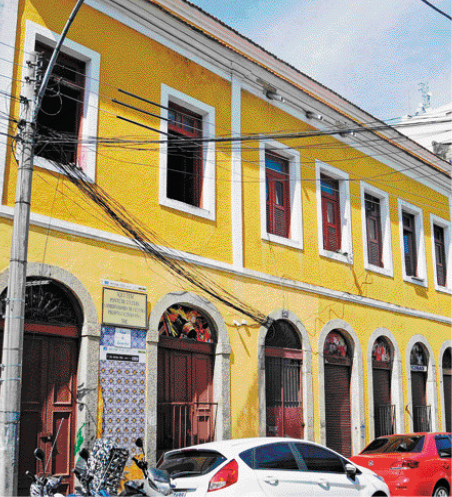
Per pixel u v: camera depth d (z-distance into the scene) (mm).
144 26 13383
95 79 12227
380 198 20078
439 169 22547
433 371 20812
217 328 13672
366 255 18656
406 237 21391
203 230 13742
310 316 16219
